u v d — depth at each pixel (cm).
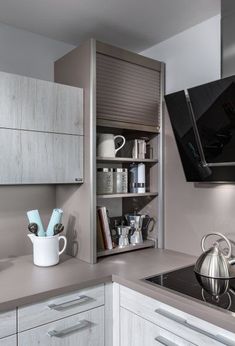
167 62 200
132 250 194
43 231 165
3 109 144
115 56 174
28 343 122
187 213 186
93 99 165
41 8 163
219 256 149
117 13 169
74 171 168
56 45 201
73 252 182
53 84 160
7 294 122
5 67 179
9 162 146
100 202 210
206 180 165
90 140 167
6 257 178
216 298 120
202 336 111
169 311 124
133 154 198
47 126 158
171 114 165
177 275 148
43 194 193
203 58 179
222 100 136
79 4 159
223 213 167
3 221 177
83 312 139
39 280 140
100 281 144
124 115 181
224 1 150
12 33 182
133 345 140
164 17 173
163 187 200
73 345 135
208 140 151
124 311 144
